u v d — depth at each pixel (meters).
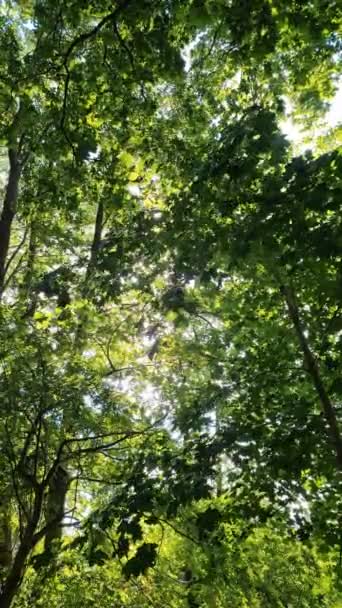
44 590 7.51
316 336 6.87
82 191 8.61
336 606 7.72
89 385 7.16
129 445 7.38
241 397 7.04
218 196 5.36
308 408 6.71
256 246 4.85
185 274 6.03
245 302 7.00
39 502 6.75
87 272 7.68
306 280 5.42
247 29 5.59
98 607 7.54
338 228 4.41
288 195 4.61
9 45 8.11
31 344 6.99
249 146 4.84
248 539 7.68
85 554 5.73
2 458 7.05
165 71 6.54
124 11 5.72
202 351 7.50
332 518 6.52
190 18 5.49
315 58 7.43
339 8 5.65
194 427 6.38
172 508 5.44
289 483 6.51
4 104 7.54
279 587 7.98
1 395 6.46
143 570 4.86
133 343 9.03
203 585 6.66
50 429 6.96
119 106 7.62
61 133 6.98
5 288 12.54
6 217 11.58
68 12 6.15
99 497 7.98
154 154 7.80
